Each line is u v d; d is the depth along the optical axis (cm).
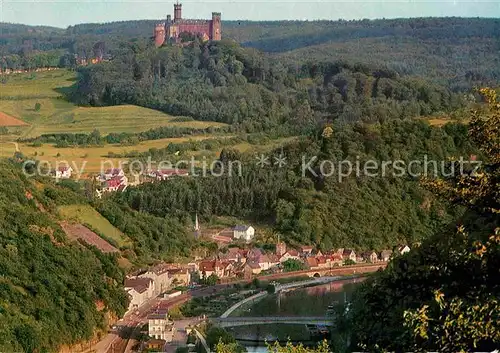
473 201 7712
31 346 15788
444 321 7019
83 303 19138
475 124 7919
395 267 8925
